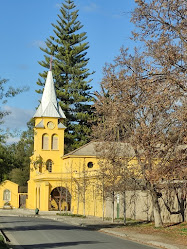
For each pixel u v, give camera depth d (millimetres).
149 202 38750
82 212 56875
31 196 74750
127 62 26797
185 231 27375
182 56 22750
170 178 26422
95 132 34312
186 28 22594
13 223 38469
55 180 66938
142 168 29078
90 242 22156
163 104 22938
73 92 84562
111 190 35188
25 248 19391
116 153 33000
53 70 87125
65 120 83312
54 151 75750
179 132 24422
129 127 29562
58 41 89188
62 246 20109
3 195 77562
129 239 24875
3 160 27031
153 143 26469
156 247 21062
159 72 23594
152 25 23562
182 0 22562
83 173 57312
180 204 33219
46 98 78062
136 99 26344
